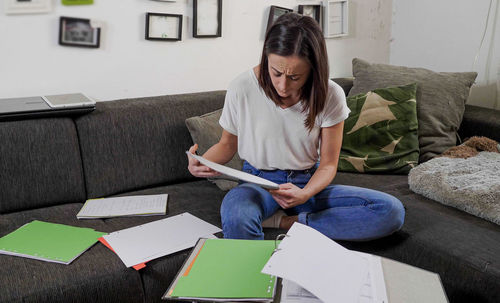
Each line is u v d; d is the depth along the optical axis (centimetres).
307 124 155
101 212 173
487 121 218
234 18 238
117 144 193
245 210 148
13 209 176
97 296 137
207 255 116
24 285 131
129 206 178
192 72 234
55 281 133
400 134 213
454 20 258
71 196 185
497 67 242
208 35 229
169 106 206
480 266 136
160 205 179
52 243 150
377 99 219
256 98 160
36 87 201
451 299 143
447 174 181
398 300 100
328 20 260
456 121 222
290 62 137
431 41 271
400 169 207
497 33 239
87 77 210
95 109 195
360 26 278
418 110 221
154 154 200
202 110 211
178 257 148
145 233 157
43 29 197
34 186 178
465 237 150
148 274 144
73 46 203
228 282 106
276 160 164
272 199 162
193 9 223
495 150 202
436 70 271
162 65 225
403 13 283
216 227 163
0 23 189
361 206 154
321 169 162
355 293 97
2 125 175
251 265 111
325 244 111
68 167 183
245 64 248
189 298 102
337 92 159
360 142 213
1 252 145
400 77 231
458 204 170
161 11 219
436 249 146
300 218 160
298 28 137
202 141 196
